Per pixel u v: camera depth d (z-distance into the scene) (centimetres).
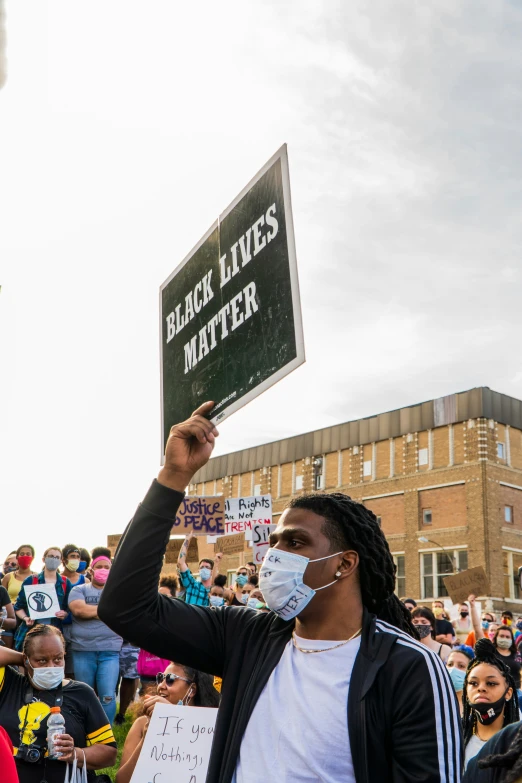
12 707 439
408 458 4125
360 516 216
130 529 217
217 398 249
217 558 1205
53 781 427
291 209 225
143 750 372
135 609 214
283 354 220
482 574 1194
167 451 221
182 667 452
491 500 3800
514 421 4000
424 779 180
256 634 221
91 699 459
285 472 4778
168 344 290
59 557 883
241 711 204
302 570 205
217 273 260
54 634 453
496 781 193
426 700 188
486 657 444
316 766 187
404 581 3994
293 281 220
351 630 207
